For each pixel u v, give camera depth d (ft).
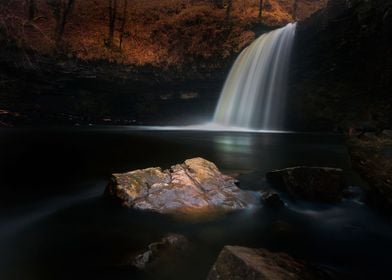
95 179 30.07
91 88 77.77
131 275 13.19
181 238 16.26
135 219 19.85
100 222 19.57
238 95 85.97
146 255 14.23
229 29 84.07
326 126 76.95
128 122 86.28
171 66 81.56
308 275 11.94
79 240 17.01
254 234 18.29
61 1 73.46
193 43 82.64
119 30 79.05
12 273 13.60
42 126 71.56
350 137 23.86
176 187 22.39
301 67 73.31
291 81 77.46
